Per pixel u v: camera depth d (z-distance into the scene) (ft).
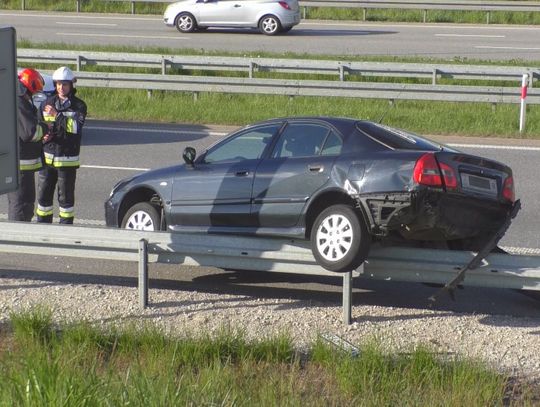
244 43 164.66
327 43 165.68
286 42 166.40
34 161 61.21
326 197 49.67
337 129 50.42
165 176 55.77
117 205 57.57
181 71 131.03
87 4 213.05
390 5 192.65
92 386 33.63
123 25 189.88
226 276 56.85
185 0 193.57
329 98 118.42
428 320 47.70
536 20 194.08
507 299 53.01
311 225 50.37
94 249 50.21
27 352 39.45
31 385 33.32
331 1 193.67
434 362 40.50
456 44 165.27
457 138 102.12
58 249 50.72
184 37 172.86
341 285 55.21
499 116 109.29
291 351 42.52
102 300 49.78
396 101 117.29
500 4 189.16
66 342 41.96
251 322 46.88
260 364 41.22
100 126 107.24
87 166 87.61
